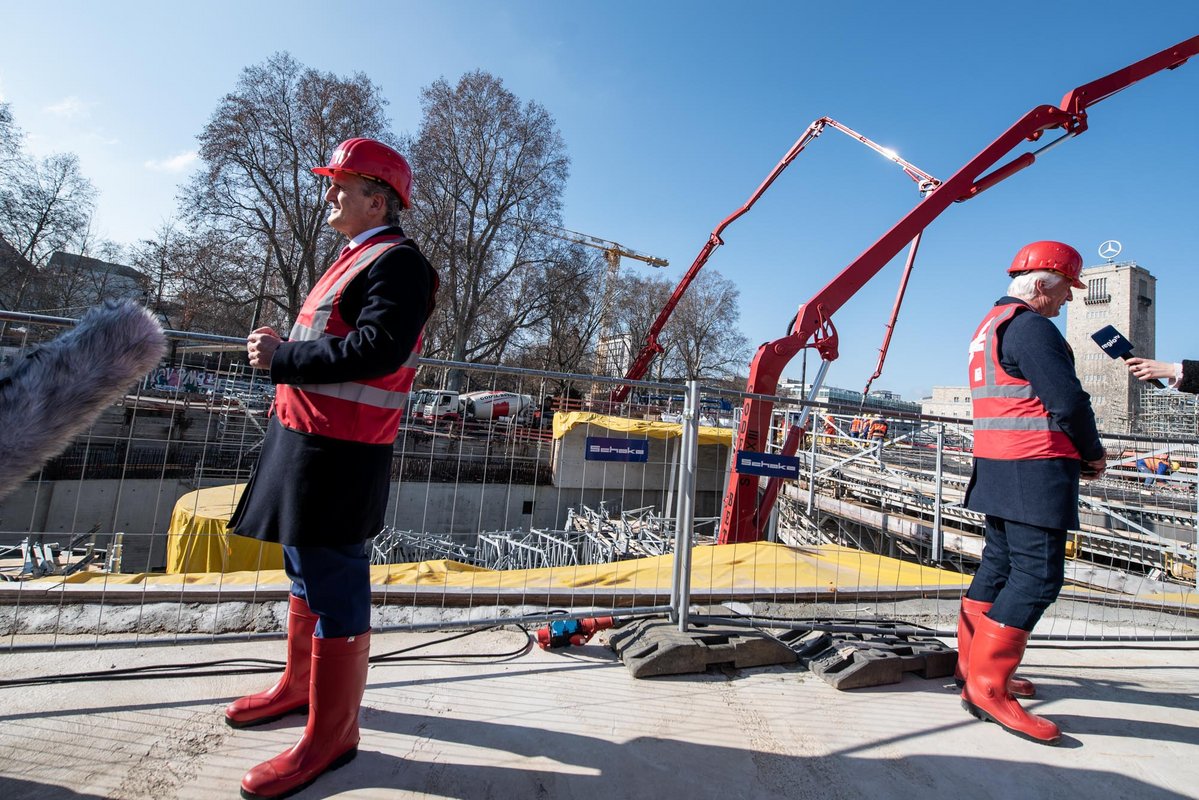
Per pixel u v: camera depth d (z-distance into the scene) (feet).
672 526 36.60
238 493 24.54
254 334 5.50
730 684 8.77
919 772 6.61
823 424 44.73
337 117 109.81
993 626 7.84
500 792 5.74
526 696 7.97
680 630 9.84
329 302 5.60
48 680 7.54
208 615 9.90
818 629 10.47
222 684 7.77
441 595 11.18
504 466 48.06
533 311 145.28
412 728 6.89
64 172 120.47
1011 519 7.72
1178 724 8.11
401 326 5.19
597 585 13.16
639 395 21.75
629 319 195.42
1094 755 7.14
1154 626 13.35
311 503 5.32
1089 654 11.19
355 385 5.42
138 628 9.46
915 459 41.60
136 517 29.07
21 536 28.27
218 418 13.55
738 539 23.68
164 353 3.80
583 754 6.55
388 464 6.02
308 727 5.77
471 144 127.95
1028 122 26.48
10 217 110.93
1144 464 37.11
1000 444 7.96
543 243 139.95
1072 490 7.46
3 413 3.20
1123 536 26.20
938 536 20.12
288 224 114.52
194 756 6.05
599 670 9.05
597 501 47.09
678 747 6.83
